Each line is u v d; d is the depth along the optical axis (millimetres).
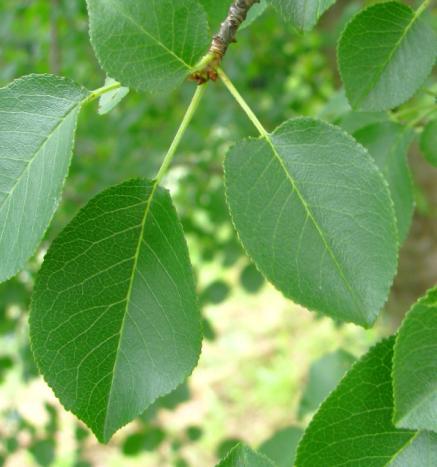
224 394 1193
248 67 690
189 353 224
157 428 599
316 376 364
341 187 219
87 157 686
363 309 214
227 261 675
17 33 713
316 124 223
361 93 257
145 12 219
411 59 254
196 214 805
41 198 215
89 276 223
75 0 593
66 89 226
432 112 321
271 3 228
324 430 216
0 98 224
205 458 1060
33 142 222
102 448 1029
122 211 225
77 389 222
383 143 324
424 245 627
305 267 217
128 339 225
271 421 1106
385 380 216
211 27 253
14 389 1214
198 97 231
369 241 216
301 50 724
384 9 250
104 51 218
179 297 224
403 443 215
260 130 225
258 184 221
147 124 705
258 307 1416
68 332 222
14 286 595
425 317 207
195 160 662
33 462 647
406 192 320
